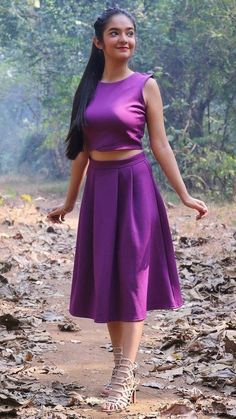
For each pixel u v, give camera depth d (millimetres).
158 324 6504
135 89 4598
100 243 4551
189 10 18672
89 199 4668
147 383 4941
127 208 4539
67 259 9797
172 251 4723
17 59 25312
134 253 4496
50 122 21781
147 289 4594
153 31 19234
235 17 18203
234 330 5914
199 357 5414
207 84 19359
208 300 7348
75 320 6730
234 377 4902
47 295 7746
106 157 4594
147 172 4648
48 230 12117
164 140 4668
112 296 4547
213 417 4355
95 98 4633
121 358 4551
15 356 5480
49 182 25797
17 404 4496
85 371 5234
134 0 19938
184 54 19203
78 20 20578
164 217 4703
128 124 4543
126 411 4465
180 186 4664
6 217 13438
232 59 18703
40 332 6234
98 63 4727
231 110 19281
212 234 11336
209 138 19078
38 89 27438
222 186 18109
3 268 8914
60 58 21203
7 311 6906
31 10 21578
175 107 19078
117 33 4605
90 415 4395
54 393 4750
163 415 4367
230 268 8586
